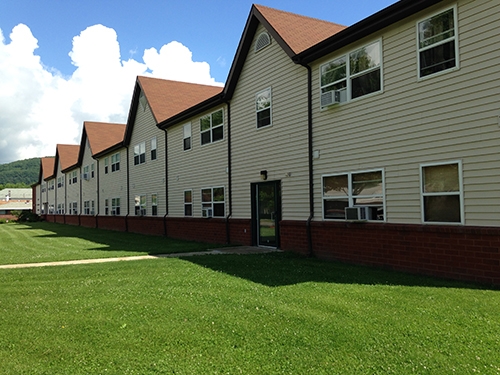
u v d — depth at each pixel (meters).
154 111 21.11
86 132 33.84
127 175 25.41
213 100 15.41
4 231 28.09
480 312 5.44
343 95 10.22
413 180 8.50
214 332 4.90
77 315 5.66
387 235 8.95
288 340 4.59
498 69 7.19
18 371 3.96
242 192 14.24
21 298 6.74
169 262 10.24
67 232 25.73
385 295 6.40
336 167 10.38
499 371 3.80
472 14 7.58
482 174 7.34
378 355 4.16
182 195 18.61
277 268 9.05
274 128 12.66
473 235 7.38
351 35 9.66
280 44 11.96
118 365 4.06
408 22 8.70
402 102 8.78
